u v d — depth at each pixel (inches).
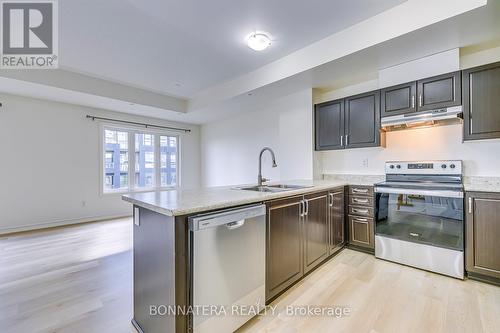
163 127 223.3
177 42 104.7
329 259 104.6
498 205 80.0
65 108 167.6
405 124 107.1
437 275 89.5
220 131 228.8
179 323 48.6
